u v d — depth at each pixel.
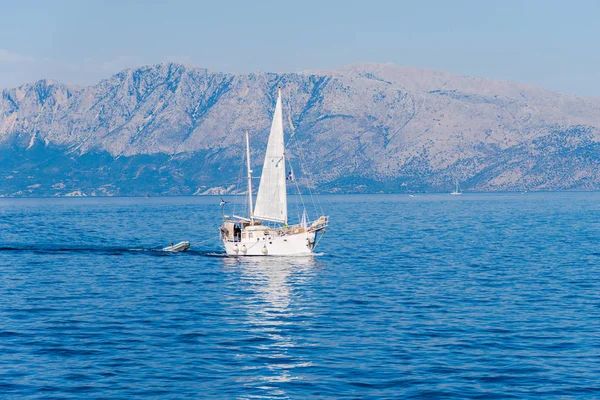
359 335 107.50
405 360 93.50
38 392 81.62
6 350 98.56
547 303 132.12
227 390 82.25
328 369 89.88
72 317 121.19
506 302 133.62
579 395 80.06
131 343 102.75
